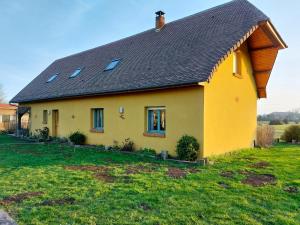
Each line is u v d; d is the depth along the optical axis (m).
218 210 4.78
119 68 14.79
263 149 13.55
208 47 11.05
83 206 4.91
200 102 10.01
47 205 4.96
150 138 11.74
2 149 13.09
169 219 4.37
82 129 15.70
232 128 12.27
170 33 15.26
